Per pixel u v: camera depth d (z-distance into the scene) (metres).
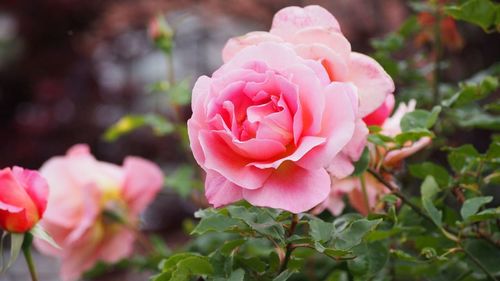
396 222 0.78
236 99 0.70
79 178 1.08
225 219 0.73
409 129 0.80
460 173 0.84
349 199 0.91
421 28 1.13
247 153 0.69
